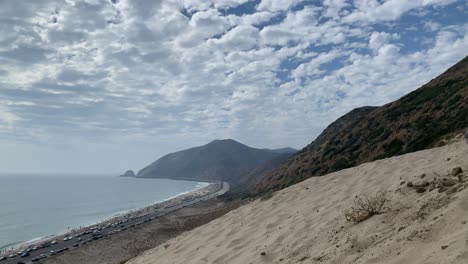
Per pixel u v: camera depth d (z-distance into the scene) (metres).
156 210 112.81
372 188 8.75
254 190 97.56
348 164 51.94
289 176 70.38
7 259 52.50
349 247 5.55
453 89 46.69
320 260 5.66
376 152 48.47
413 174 8.05
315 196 10.66
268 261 6.84
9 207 147.62
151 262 11.29
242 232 9.97
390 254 4.61
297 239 7.37
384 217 6.02
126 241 59.50
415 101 54.44
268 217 10.49
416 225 5.03
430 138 39.22
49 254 53.00
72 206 153.75
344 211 7.73
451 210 4.76
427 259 3.99
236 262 7.57
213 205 117.12
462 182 5.71
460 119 37.34
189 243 11.60
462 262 3.46
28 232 92.56
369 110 93.88
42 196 199.62
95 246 56.53
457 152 8.50
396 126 51.16
